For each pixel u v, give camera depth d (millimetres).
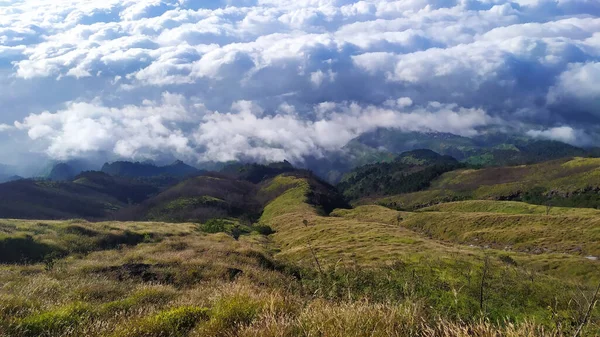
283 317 6641
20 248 29875
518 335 5098
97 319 8172
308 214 111312
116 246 35531
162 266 19594
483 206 132000
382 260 31219
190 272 18109
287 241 71062
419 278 12422
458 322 5957
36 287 11820
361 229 71750
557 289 14234
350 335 5449
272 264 24406
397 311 6293
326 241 59500
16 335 7090
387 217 120500
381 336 5410
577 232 66312
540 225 76562
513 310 9586
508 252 49188
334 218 101562
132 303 10133
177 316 7906
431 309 7230
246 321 6992
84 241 35188
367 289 9617
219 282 15453
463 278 14266
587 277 36062
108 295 12320
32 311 8477
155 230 45875
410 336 5598
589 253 55875
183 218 118500
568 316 7578
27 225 38156
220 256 24828
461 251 38219
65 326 7500
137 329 7371
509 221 84562
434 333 5660
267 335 5883
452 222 95188
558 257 43875
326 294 9555
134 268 18688
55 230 37062
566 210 107938
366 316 6012
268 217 128375
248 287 10266
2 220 41562
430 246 44844
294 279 15242
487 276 14281
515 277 17141
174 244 31516
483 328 5375
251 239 66000
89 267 18703
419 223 104312
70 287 12906
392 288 9875
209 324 7074
